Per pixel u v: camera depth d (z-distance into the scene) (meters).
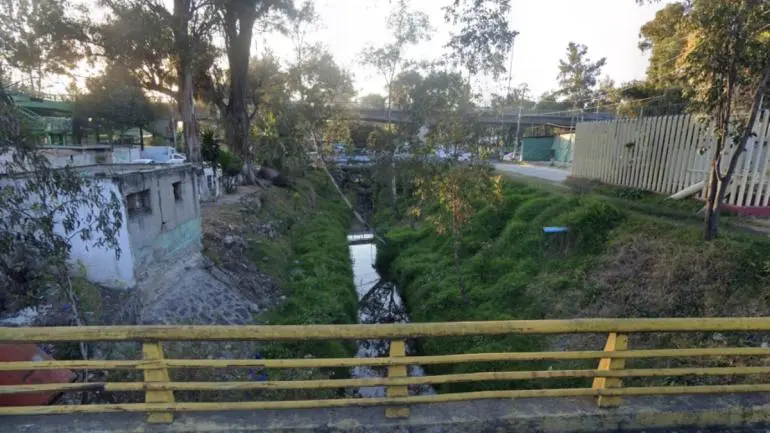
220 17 17.97
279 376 6.14
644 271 7.54
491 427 2.58
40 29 14.26
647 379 5.19
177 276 8.66
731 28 5.53
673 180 9.98
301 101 25.72
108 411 2.50
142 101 25.73
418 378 2.58
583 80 53.09
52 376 3.48
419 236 16.97
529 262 10.34
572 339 7.28
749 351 2.68
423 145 14.20
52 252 3.68
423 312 10.54
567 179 15.36
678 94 13.56
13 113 3.34
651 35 19.31
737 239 6.80
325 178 31.30
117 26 15.06
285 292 11.38
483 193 9.77
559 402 2.78
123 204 6.56
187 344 6.56
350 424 2.54
